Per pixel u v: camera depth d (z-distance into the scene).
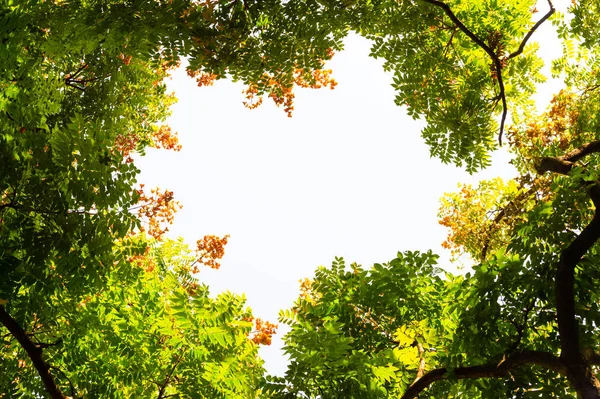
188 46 6.36
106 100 10.26
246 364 7.14
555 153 9.64
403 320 7.44
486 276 6.75
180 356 7.10
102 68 10.16
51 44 6.53
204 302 6.93
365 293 7.60
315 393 6.59
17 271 5.84
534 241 6.71
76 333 7.00
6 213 5.93
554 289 6.50
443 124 9.39
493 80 9.79
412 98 9.40
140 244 6.20
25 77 6.00
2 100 5.73
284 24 6.90
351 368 6.51
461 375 6.70
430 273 7.36
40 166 5.75
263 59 6.94
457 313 7.03
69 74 10.05
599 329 6.72
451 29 8.98
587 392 5.59
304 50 7.08
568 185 6.69
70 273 6.00
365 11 7.36
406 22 8.48
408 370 7.47
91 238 5.86
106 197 5.81
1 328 6.97
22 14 5.80
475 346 6.80
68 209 5.84
